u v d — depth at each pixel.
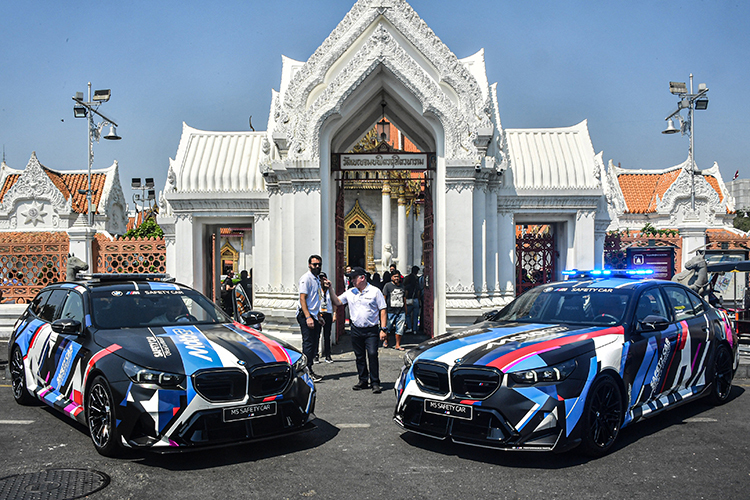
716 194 33.75
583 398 5.37
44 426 6.71
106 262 14.75
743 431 6.43
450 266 11.95
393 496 4.72
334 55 11.94
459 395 5.50
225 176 13.34
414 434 6.41
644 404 6.30
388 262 28.31
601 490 4.79
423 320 14.87
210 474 5.19
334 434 6.43
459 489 4.85
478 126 11.93
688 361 6.90
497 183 12.62
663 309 6.95
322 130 12.19
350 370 10.26
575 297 7.00
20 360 7.71
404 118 13.97
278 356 5.91
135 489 4.84
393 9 11.97
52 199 30.41
